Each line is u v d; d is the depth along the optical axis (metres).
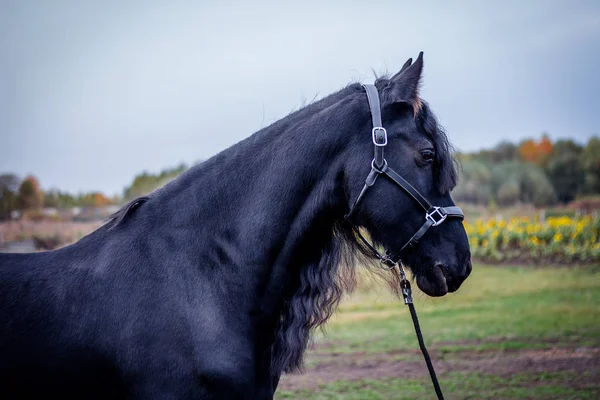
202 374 2.35
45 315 2.39
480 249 13.95
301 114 2.71
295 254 2.59
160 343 2.36
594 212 17.58
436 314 9.56
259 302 2.54
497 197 21.88
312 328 2.71
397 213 2.54
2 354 2.34
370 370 6.52
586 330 7.86
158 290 2.42
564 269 12.57
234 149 2.69
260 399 2.53
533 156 25.30
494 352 7.02
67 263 2.53
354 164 2.56
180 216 2.56
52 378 2.36
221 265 2.51
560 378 5.89
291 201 2.56
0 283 2.46
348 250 2.75
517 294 10.58
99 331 2.38
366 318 9.51
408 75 2.59
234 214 2.56
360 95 2.66
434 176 2.58
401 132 2.56
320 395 5.64
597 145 23.66
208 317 2.41
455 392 5.61
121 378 2.38
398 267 2.87
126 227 2.57
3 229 12.66
